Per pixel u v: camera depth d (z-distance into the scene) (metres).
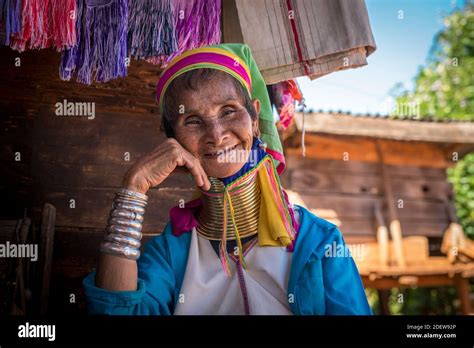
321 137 6.74
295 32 2.24
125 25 1.97
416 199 7.51
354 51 2.21
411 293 8.97
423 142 7.08
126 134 2.80
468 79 10.16
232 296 1.73
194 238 1.80
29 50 2.75
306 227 1.78
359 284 1.76
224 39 2.51
